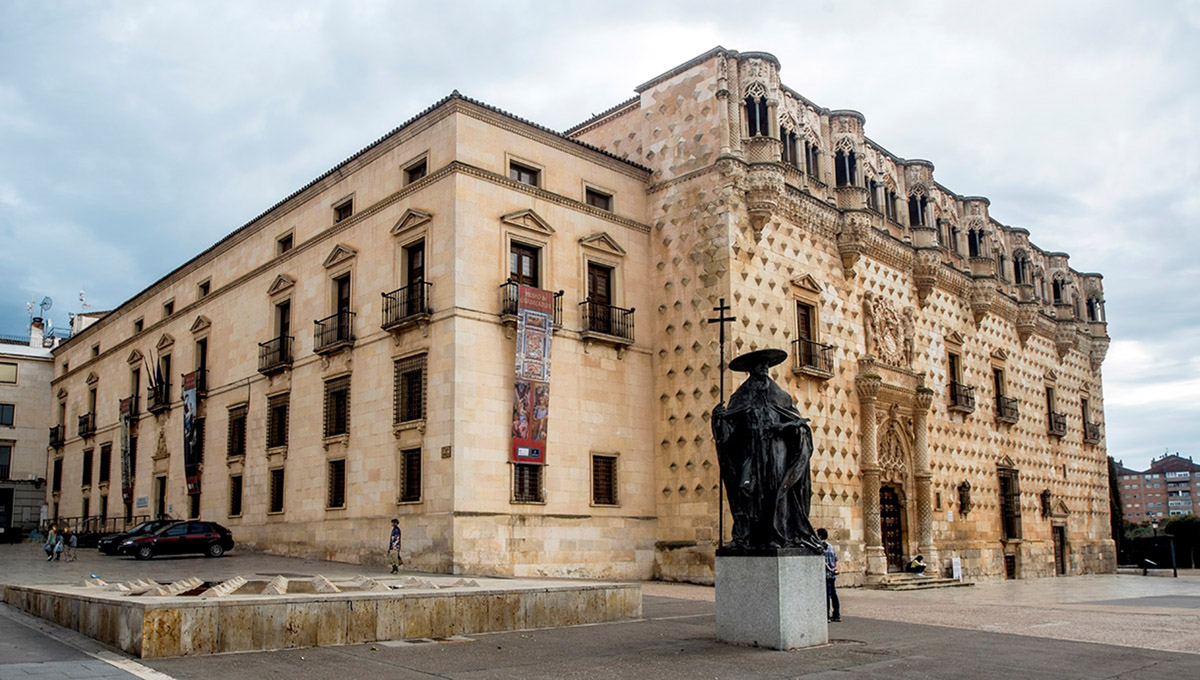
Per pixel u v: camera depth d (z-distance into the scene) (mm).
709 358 33656
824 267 37938
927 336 44188
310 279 37906
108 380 57250
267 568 30375
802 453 16344
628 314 35094
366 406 33312
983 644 16953
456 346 29641
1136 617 23031
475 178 31281
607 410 33844
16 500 66750
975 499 45875
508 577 29484
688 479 33781
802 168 37312
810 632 15844
